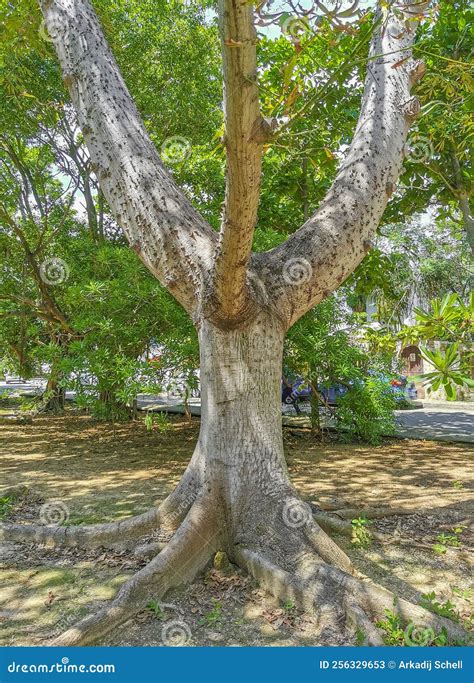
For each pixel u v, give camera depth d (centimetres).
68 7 425
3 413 1330
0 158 1134
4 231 1148
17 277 1094
